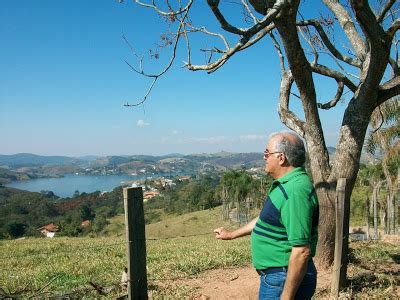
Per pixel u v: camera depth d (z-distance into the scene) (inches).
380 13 351.6
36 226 3688.5
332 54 394.9
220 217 2411.4
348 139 331.3
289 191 145.5
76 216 3863.2
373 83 314.7
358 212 1274.6
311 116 344.8
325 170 341.1
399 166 884.6
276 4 267.9
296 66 319.6
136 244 188.4
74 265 448.1
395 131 830.5
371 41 291.4
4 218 3686.0
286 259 148.7
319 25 384.5
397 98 723.4
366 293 283.6
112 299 275.4
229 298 299.1
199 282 343.0
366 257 407.5
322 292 287.4
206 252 490.9
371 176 1114.7
